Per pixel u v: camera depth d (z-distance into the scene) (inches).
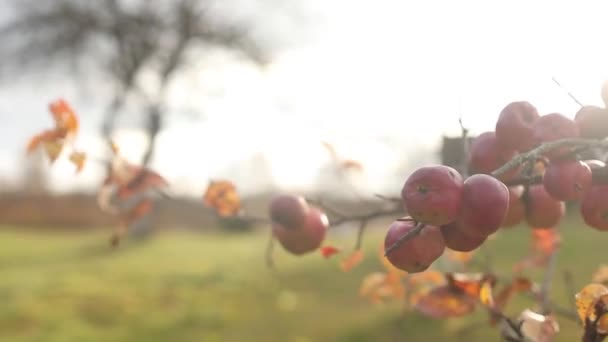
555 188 43.5
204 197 74.2
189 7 963.3
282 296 342.6
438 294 64.0
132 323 305.0
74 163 73.1
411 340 206.8
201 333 284.0
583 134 46.4
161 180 77.7
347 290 338.3
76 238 916.6
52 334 285.9
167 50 973.2
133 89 976.3
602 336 47.4
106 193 78.0
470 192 37.0
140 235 879.1
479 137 50.3
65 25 945.5
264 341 265.0
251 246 699.4
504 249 283.9
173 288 394.6
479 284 63.4
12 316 317.4
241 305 332.8
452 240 39.9
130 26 956.0
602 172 44.4
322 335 257.1
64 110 72.1
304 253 66.3
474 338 188.9
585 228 338.3
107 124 985.5
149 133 979.9
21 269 529.0
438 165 38.1
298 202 64.9
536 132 45.8
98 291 384.2
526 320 50.4
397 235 41.6
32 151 72.9
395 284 84.3
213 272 447.5
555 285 230.2
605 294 47.3
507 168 39.6
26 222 1330.0
